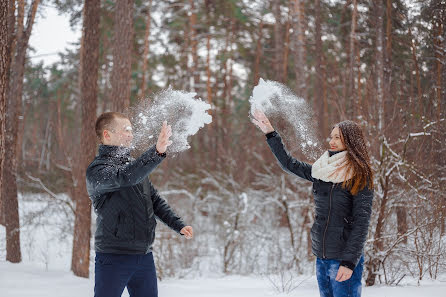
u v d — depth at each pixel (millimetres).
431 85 7922
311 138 3354
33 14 7805
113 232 2283
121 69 7215
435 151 5945
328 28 14781
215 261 8609
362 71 11898
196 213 9789
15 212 7668
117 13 7328
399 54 10461
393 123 6188
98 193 2295
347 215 2535
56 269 7219
